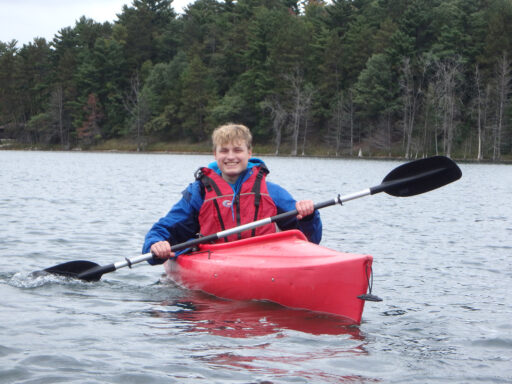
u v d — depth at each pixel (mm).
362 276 4254
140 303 4773
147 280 5676
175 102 75938
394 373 3322
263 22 72250
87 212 11336
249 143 5344
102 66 83000
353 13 71688
